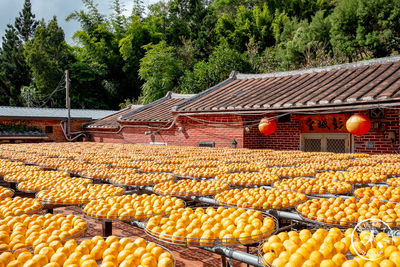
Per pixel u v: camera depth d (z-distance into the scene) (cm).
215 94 1658
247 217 359
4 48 5297
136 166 827
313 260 242
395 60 1302
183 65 4016
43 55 4394
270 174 654
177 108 1599
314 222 372
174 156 1031
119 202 442
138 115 1981
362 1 3077
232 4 5134
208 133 1527
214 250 315
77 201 465
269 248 276
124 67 4575
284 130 1441
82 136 2522
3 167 795
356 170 657
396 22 2950
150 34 4628
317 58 2894
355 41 3123
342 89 1159
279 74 1659
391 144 1134
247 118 1404
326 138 1320
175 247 457
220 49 3164
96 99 4675
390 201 422
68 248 278
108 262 256
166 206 421
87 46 4688
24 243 306
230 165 775
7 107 2553
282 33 3859
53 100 4434
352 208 384
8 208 416
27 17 5672
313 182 532
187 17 5097
